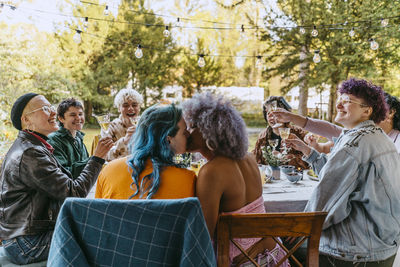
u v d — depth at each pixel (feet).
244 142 3.94
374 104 4.98
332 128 6.64
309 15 26.86
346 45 25.91
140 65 35.70
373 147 4.66
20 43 30.96
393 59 25.79
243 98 40.83
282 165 7.83
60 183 4.91
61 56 33.58
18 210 4.96
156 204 2.94
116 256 3.00
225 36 39.58
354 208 4.85
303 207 5.99
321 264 5.07
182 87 38.65
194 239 2.90
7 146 12.93
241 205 3.99
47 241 5.12
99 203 2.98
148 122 3.80
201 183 3.75
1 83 27.94
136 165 3.63
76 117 7.14
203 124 3.89
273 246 4.31
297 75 30.89
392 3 24.94
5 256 5.21
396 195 4.69
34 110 5.20
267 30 30.09
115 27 35.53
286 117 6.81
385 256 4.80
